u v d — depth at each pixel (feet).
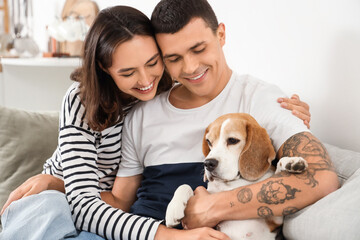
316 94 5.04
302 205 3.36
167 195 4.19
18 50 10.28
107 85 4.42
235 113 3.85
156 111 4.58
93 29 4.12
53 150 6.03
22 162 5.80
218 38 4.15
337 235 2.95
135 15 4.03
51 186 4.59
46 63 8.63
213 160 3.60
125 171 4.75
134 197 4.78
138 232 3.73
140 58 3.94
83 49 4.27
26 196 4.36
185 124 4.33
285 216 3.57
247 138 3.62
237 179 3.71
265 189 3.42
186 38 3.82
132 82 4.11
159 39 3.98
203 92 4.14
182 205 3.66
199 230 3.51
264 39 5.74
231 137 3.63
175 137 4.31
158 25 3.92
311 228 3.18
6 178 5.69
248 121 3.68
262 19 5.74
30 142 5.91
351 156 3.98
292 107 3.99
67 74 10.34
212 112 4.26
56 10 10.75
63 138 4.37
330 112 4.88
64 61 8.61
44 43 11.51
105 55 3.99
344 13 4.57
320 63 4.93
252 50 6.00
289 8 5.29
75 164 4.26
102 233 3.90
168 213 3.63
